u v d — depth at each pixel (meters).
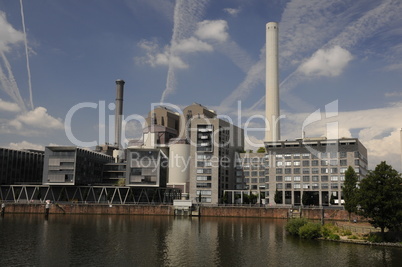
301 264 74.19
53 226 131.88
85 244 95.19
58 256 80.75
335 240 99.56
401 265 72.69
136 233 116.25
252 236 111.00
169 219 169.12
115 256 81.44
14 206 188.62
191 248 91.12
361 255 81.06
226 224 147.88
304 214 171.62
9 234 110.38
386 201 92.81
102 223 144.75
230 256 81.81
